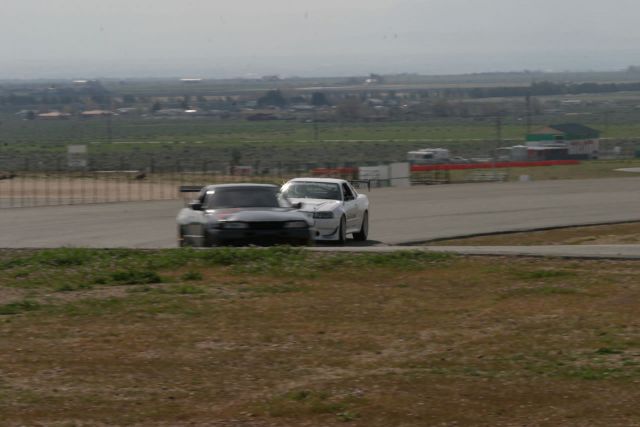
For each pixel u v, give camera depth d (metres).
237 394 15.44
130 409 14.68
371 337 19.28
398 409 14.48
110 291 24.52
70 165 132.12
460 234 46.22
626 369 16.45
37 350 18.31
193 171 108.12
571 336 19.02
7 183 94.44
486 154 167.38
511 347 18.25
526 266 27.16
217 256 28.70
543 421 13.91
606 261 27.75
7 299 23.58
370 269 27.09
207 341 18.98
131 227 48.47
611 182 85.00
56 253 30.30
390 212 57.81
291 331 19.83
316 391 15.40
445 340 18.95
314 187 42.00
